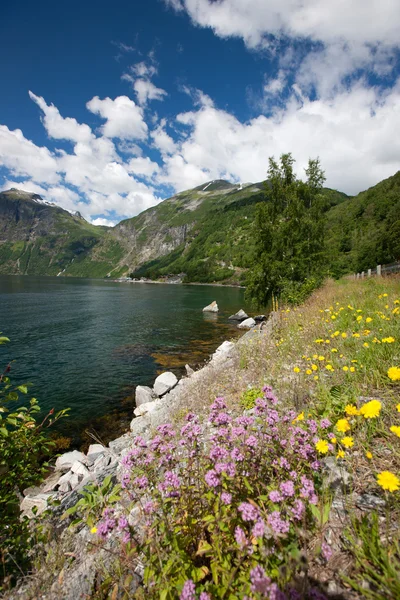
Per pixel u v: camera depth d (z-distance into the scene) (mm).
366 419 3004
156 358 17859
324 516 1876
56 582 2402
